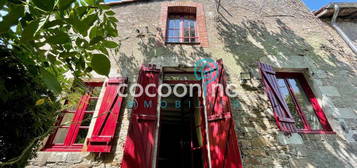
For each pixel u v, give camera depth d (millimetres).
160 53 3672
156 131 2727
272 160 2525
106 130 2709
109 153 2568
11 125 1398
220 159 2465
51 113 1826
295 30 4145
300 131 2805
